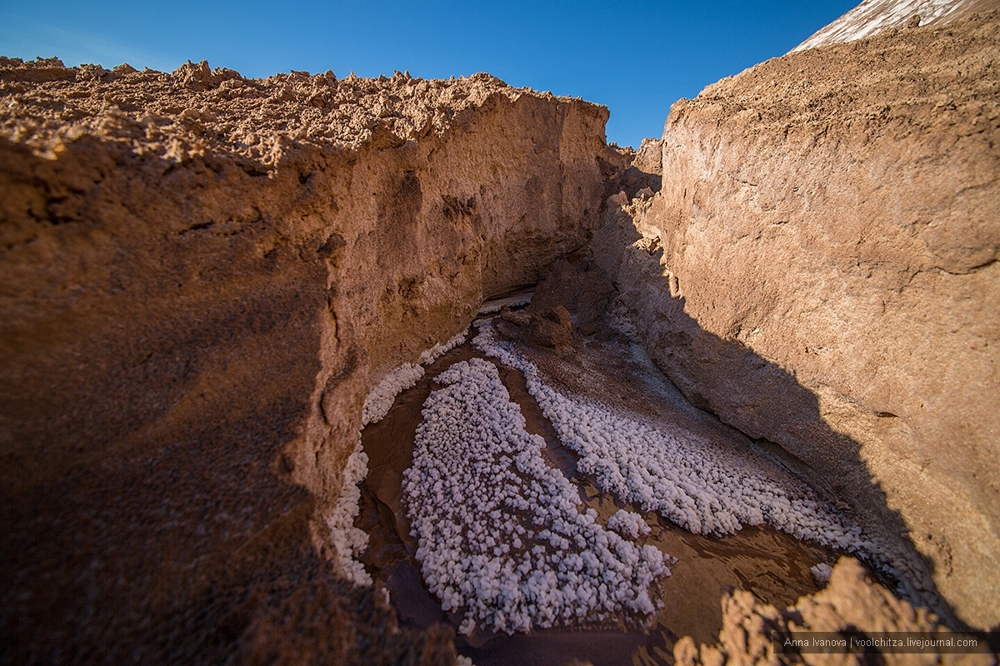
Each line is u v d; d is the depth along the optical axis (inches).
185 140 167.5
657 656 168.7
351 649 117.8
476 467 250.8
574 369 373.4
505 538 211.5
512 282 533.3
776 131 259.1
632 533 217.2
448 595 181.0
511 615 175.0
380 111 325.1
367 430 278.4
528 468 253.1
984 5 286.8
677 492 240.4
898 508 208.4
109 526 117.0
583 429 287.3
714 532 223.8
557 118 496.4
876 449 223.3
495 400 315.0
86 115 179.0
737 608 184.7
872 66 275.6
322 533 156.6
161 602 112.7
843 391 235.8
